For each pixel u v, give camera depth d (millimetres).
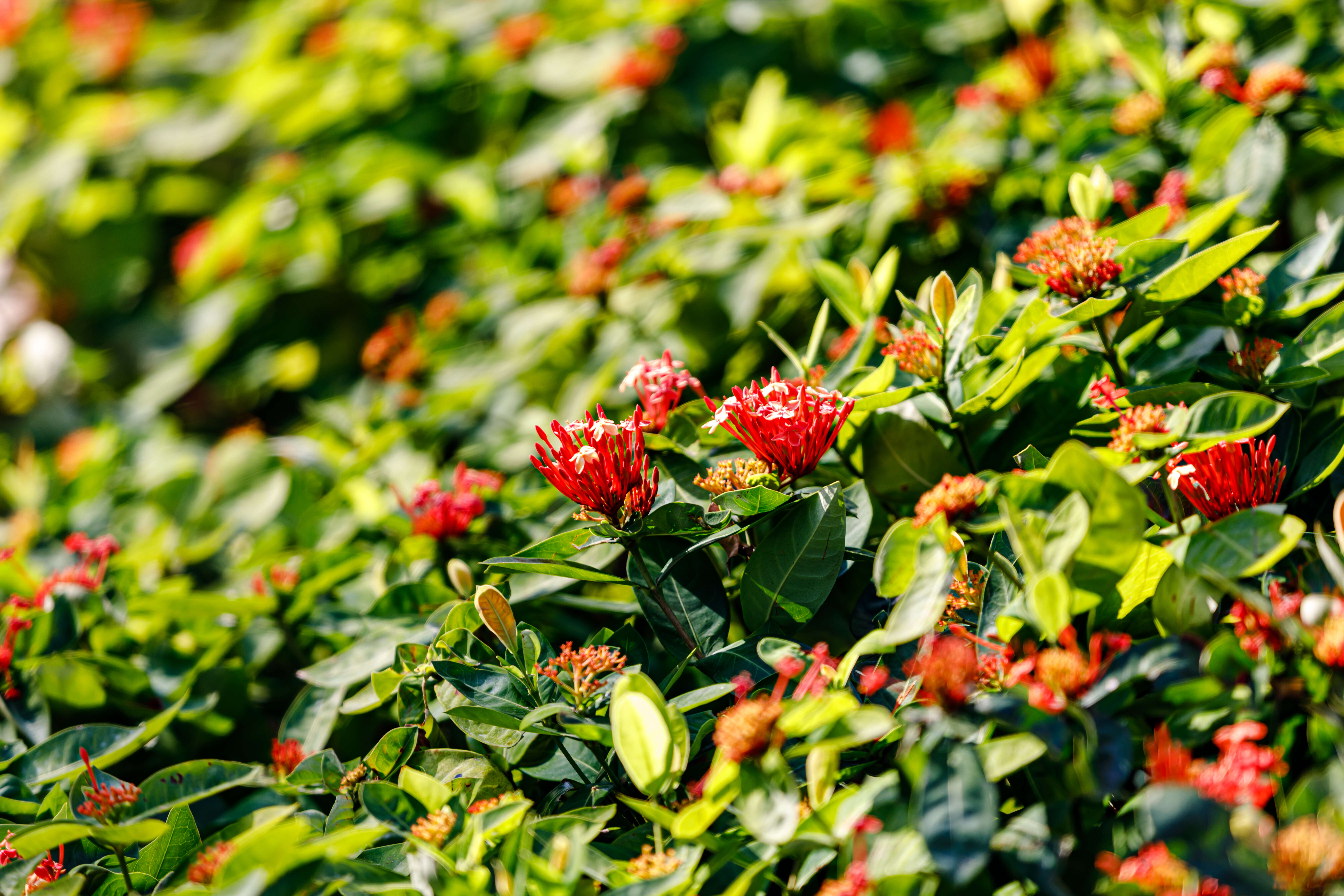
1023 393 2164
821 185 2398
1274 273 2156
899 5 2721
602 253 2389
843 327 2328
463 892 1998
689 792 2039
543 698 2076
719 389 2357
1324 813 1965
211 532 2449
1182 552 2027
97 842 2090
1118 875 1979
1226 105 2260
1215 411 2043
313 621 2248
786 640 2064
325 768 2115
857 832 2004
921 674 2023
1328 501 2104
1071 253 2107
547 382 2441
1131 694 2008
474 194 2770
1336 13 2289
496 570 2178
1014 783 2021
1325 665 1993
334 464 2406
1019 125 2385
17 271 3842
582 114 2791
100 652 2275
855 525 2117
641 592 2119
